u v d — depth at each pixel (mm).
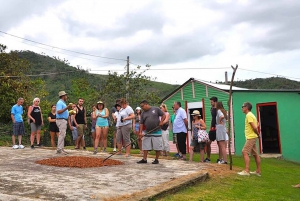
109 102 22750
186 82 17578
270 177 8367
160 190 5359
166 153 11258
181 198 5383
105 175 6621
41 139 18938
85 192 5121
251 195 6059
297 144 15906
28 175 6418
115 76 22641
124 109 9961
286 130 16031
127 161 8914
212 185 6527
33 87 24812
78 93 28859
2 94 21734
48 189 5258
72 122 12383
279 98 16172
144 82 22766
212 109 9531
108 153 10789
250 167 9883
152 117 8461
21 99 12008
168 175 6797
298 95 16125
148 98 22828
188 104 17688
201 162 9062
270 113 18781
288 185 7691
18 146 11914
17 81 23953
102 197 4840
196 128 9656
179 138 9773
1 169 7094
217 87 16391
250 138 7973
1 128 19375
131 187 5621
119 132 10164
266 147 18672
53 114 12391
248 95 16281
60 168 7328
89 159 8516
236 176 7617
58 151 10156
